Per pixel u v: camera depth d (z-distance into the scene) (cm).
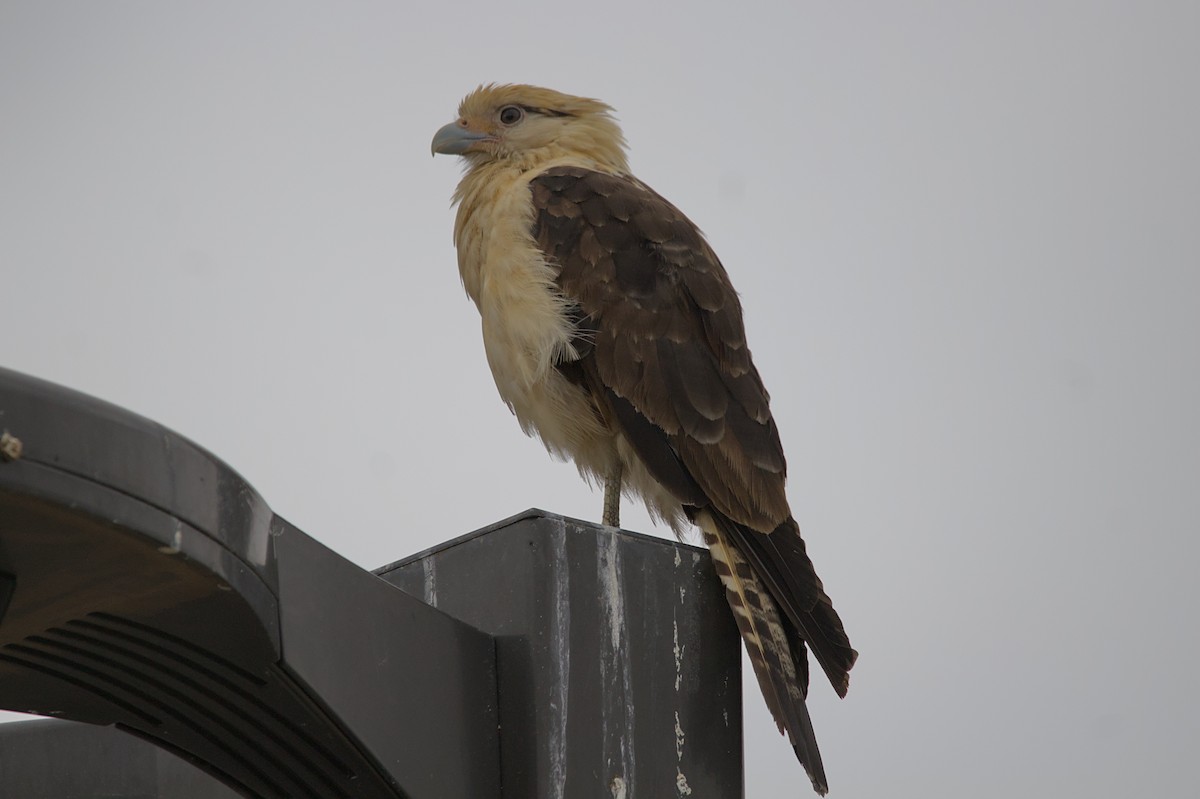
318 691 591
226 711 628
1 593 524
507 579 704
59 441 473
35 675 620
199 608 545
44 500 468
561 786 668
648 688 725
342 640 611
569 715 682
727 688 767
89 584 528
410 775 629
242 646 570
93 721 671
